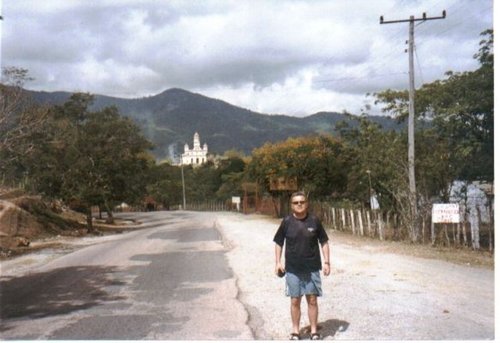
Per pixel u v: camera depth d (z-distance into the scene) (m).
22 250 20.83
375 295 9.52
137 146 41.53
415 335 6.96
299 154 37.69
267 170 39.09
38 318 8.70
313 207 32.72
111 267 14.94
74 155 35.62
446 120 22.58
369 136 31.08
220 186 97.88
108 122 38.53
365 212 23.02
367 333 7.14
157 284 11.73
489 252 15.11
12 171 37.47
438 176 21.47
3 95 28.22
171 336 7.38
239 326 7.80
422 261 13.73
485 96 20.58
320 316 8.16
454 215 16.66
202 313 8.71
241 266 14.13
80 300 10.16
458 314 7.94
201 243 21.53
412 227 19.05
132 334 7.55
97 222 46.59
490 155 21.08
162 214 73.00
